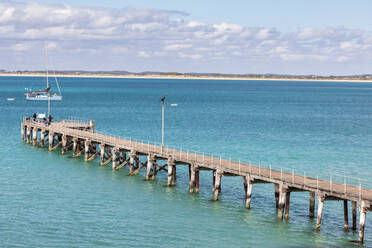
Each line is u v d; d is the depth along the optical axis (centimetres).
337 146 9081
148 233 4325
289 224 4588
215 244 4106
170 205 5134
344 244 4097
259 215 4834
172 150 6281
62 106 17900
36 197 5344
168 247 4028
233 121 13400
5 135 9981
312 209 4772
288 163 7419
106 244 4056
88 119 13375
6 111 15512
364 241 4175
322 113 16538
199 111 16675
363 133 11081
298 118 14588
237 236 4284
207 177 6412
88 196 5425
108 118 13800
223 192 5675
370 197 4016
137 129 11331
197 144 9138
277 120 13862
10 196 5359
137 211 4922
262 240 4200
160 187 5866
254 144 9212
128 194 5528
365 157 7969
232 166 5284
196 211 4947
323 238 4238
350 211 5025
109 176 6400
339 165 7312
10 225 4441
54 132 8206
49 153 8019
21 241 4078
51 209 4931
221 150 8488
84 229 4384
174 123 12681
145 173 6631
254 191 5734
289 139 9950
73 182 6041
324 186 4412
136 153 6469
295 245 4094
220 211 4953
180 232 4362
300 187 4488
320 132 11194
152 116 14550
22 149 8344
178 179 6300
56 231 4322
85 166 7019
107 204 5138
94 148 8225
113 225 4506
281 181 4625
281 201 4650
